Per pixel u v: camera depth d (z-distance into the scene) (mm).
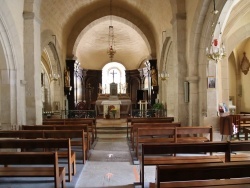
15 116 8242
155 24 15711
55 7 12953
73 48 17234
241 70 16969
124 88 24312
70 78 17188
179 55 10055
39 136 6219
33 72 8969
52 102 15727
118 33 21750
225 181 3174
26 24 8922
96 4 16562
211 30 8391
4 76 8031
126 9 17297
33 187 4547
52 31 13500
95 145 9234
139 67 24188
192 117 9406
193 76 9234
